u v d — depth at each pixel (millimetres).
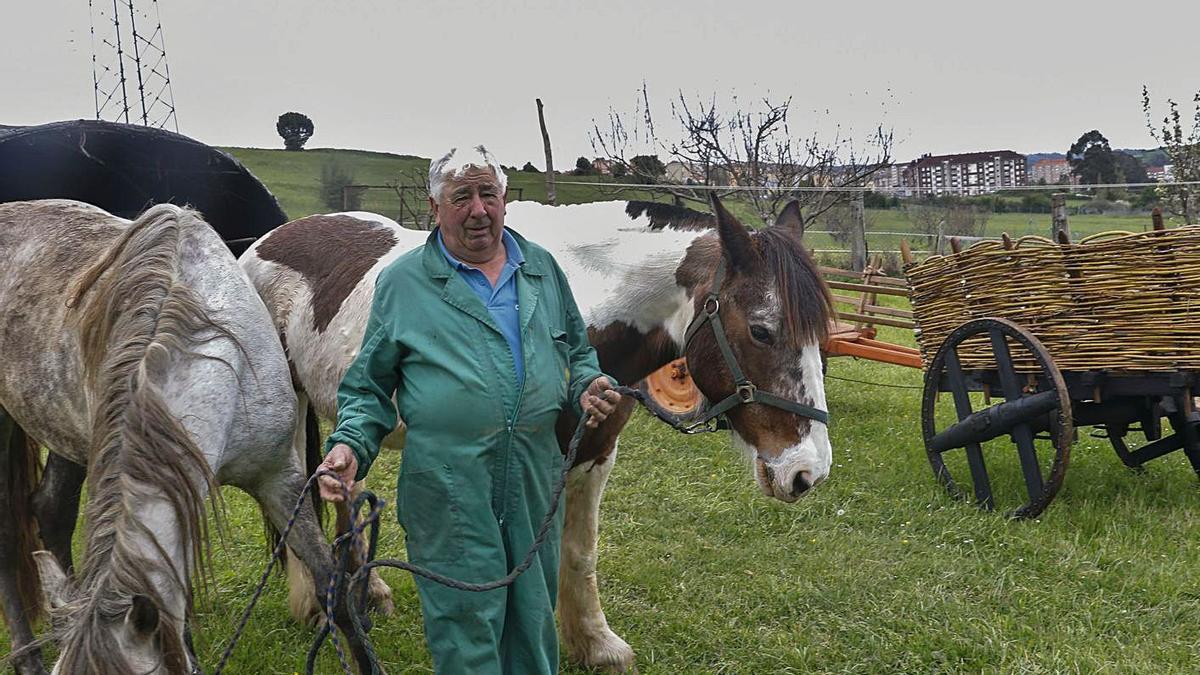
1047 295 5488
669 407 7641
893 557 5031
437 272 2809
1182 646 3973
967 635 4109
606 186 13539
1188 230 5027
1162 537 5172
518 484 2777
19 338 3592
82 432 3445
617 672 3945
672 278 3656
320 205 21375
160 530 2643
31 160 5172
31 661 3648
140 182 5664
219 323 3121
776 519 5707
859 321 8734
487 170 2777
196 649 4016
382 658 4031
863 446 7344
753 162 15516
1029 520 5504
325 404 3930
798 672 3881
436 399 2715
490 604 2721
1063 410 5281
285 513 3369
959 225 17922
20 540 3963
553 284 2971
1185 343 5145
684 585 4727
